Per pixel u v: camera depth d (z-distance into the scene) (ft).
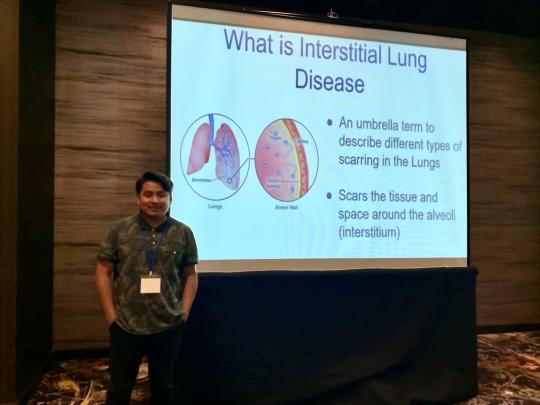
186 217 8.68
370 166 9.60
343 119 9.50
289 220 9.13
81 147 10.81
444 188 10.05
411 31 9.98
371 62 9.73
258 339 8.30
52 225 10.52
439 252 9.91
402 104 9.87
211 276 8.17
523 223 13.84
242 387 8.13
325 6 12.08
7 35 7.77
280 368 8.34
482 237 13.46
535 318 13.92
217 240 8.79
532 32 13.76
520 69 13.92
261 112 9.09
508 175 13.70
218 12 8.94
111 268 6.64
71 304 10.75
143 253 6.49
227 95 8.95
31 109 8.65
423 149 9.95
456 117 10.20
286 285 8.52
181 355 7.97
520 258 13.80
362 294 8.85
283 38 9.26
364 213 9.50
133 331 6.28
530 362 10.98
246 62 9.06
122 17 11.05
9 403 7.70
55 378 9.57
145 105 11.21
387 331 8.87
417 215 9.82
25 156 8.23
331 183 9.37
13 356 7.75
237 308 8.25
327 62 9.48
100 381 9.43
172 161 8.66
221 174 8.85
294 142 9.23
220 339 8.12
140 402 8.51
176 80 8.72
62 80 10.68
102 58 10.93
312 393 8.32
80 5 10.78
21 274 8.04
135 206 11.15
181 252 6.77
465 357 9.07
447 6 12.23
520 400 8.77
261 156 9.06
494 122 13.61
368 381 8.59
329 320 8.66
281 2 11.79
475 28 13.44
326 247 9.26
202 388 8.00
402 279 9.02
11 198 7.77
